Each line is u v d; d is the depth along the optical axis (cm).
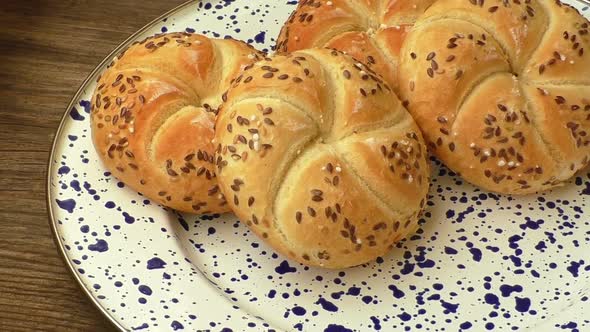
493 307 38
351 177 38
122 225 40
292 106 38
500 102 41
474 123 41
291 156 38
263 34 50
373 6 45
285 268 40
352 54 44
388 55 44
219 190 41
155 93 41
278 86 39
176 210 42
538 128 41
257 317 37
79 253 39
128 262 39
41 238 41
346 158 38
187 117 41
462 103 41
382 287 39
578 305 38
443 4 43
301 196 38
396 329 37
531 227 42
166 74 41
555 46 42
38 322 38
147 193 41
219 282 39
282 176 38
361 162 38
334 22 44
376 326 38
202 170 40
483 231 41
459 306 38
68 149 43
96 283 37
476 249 41
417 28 43
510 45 42
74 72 49
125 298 37
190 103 41
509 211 42
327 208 37
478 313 38
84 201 41
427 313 38
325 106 39
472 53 41
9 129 46
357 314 38
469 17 42
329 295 39
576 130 41
